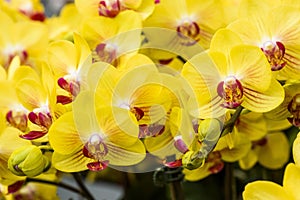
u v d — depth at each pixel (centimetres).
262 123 83
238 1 85
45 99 76
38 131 75
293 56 77
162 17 84
